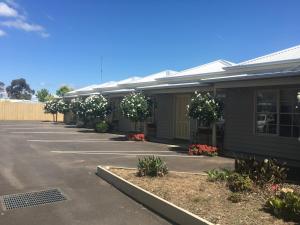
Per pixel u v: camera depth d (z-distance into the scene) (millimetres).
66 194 7938
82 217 6469
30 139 19594
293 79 11164
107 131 24938
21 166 11188
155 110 20516
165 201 6508
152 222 6203
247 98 13906
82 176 9727
